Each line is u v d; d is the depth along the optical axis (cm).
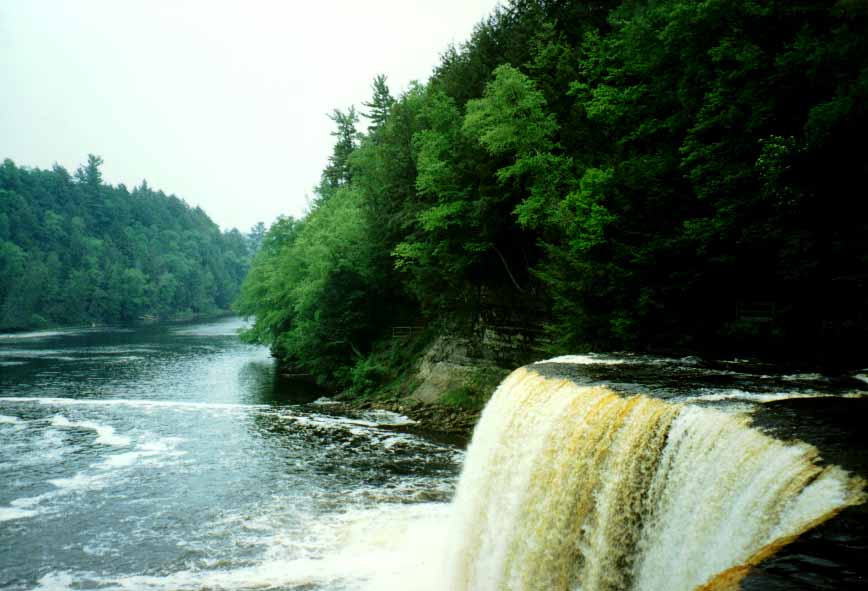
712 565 1016
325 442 3167
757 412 1189
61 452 2944
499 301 3994
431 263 4331
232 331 12850
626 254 2492
